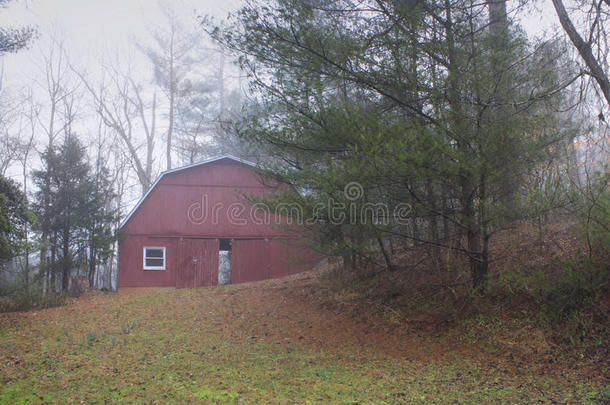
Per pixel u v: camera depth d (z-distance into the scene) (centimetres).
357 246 1040
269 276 2264
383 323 1037
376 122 866
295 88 912
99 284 2536
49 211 2094
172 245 2197
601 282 804
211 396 614
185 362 822
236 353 895
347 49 861
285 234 1945
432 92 873
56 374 718
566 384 634
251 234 2280
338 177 844
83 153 2241
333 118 875
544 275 891
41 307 1625
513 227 899
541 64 895
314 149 962
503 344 810
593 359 694
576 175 923
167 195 2231
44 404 565
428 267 1159
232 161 2312
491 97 860
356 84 951
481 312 918
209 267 2216
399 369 768
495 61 859
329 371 765
